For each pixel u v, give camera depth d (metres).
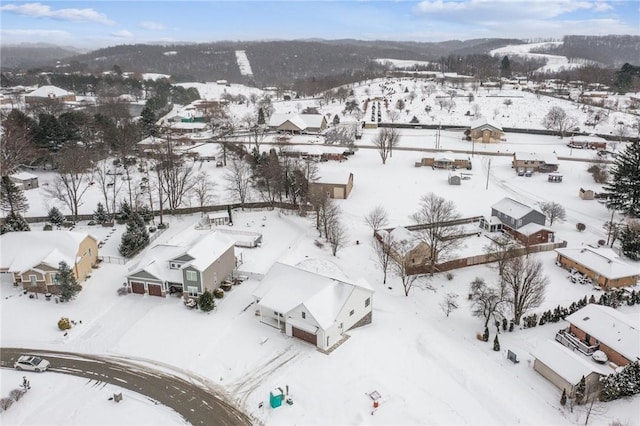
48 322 56.59
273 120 159.88
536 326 58.28
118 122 154.88
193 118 178.12
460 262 72.31
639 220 85.25
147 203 94.19
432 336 55.22
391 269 71.75
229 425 41.94
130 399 44.91
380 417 42.31
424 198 89.44
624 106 183.25
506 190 105.94
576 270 70.38
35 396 45.09
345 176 103.12
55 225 83.31
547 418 42.66
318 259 66.88
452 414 42.88
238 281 66.44
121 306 60.31
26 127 117.56
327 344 52.22
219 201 95.75
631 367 45.56
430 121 165.75
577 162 124.12
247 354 51.19
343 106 196.50
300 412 43.19
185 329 55.47
